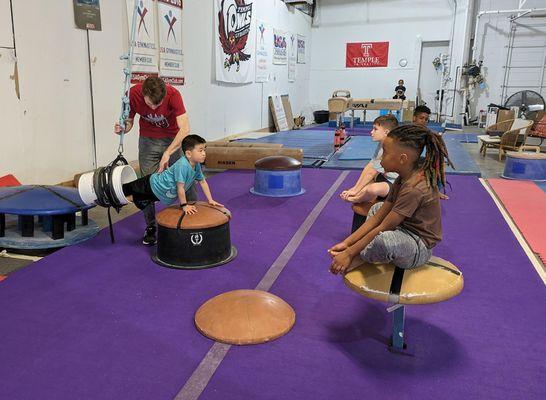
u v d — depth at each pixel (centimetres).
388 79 1486
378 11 1446
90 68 554
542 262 326
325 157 739
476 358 213
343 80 1534
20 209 338
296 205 476
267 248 350
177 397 183
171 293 274
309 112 1580
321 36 1524
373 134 352
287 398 184
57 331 231
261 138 966
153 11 671
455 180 609
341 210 458
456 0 1338
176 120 358
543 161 614
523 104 1261
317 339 227
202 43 830
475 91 1414
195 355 212
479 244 363
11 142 460
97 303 261
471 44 1402
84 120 552
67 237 358
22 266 323
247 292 251
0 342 221
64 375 196
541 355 216
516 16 1327
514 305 265
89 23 545
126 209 472
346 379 196
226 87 955
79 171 552
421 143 191
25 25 463
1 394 184
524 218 429
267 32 1148
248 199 500
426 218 196
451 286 191
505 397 185
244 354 213
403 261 194
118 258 327
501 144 793
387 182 334
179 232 307
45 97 494
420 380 196
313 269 312
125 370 200
